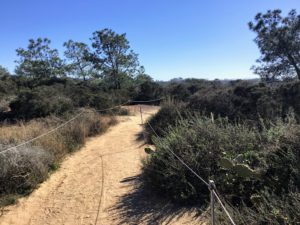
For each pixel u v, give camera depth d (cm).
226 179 534
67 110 1853
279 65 2081
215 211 452
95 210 574
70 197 644
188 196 551
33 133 992
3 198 624
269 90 1219
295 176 457
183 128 724
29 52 4531
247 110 1142
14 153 711
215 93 1285
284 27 2042
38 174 735
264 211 407
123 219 527
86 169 840
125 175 762
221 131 671
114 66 4138
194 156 604
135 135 1322
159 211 541
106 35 4050
